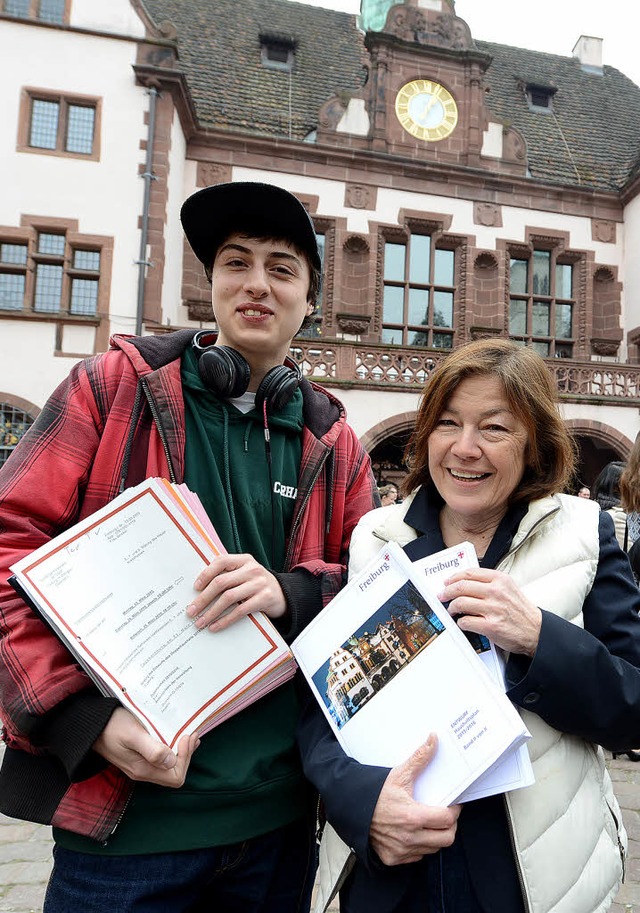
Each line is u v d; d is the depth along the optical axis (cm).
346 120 1258
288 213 148
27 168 1043
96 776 121
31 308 1035
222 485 146
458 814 110
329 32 1535
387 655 123
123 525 118
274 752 136
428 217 1262
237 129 1239
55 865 129
